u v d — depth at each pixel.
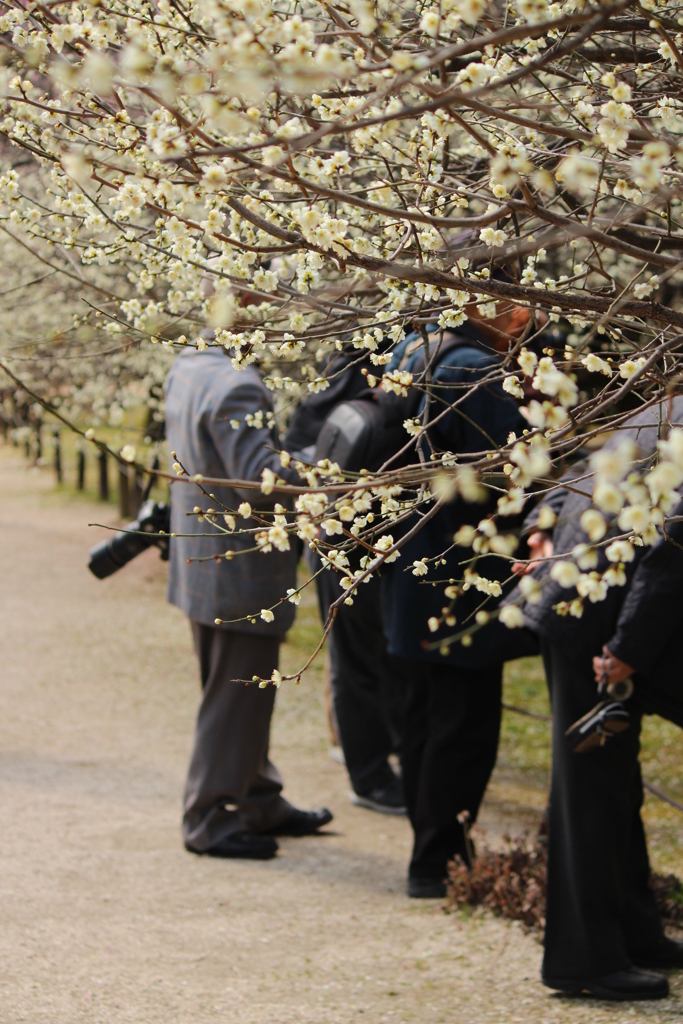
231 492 3.98
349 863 4.34
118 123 1.96
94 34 2.00
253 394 3.88
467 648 3.71
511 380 2.12
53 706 6.73
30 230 2.55
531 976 3.21
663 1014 2.93
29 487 19.28
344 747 5.09
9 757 5.57
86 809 4.80
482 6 1.51
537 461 1.33
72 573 11.86
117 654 8.29
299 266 2.19
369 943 3.49
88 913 3.60
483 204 3.21
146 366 7.73
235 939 3.47
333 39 2.36
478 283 1.89
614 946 3.03
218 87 1.77
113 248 2.50
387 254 2.26
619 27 2.20
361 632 4.97
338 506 1.79
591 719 2.88
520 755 6.11
